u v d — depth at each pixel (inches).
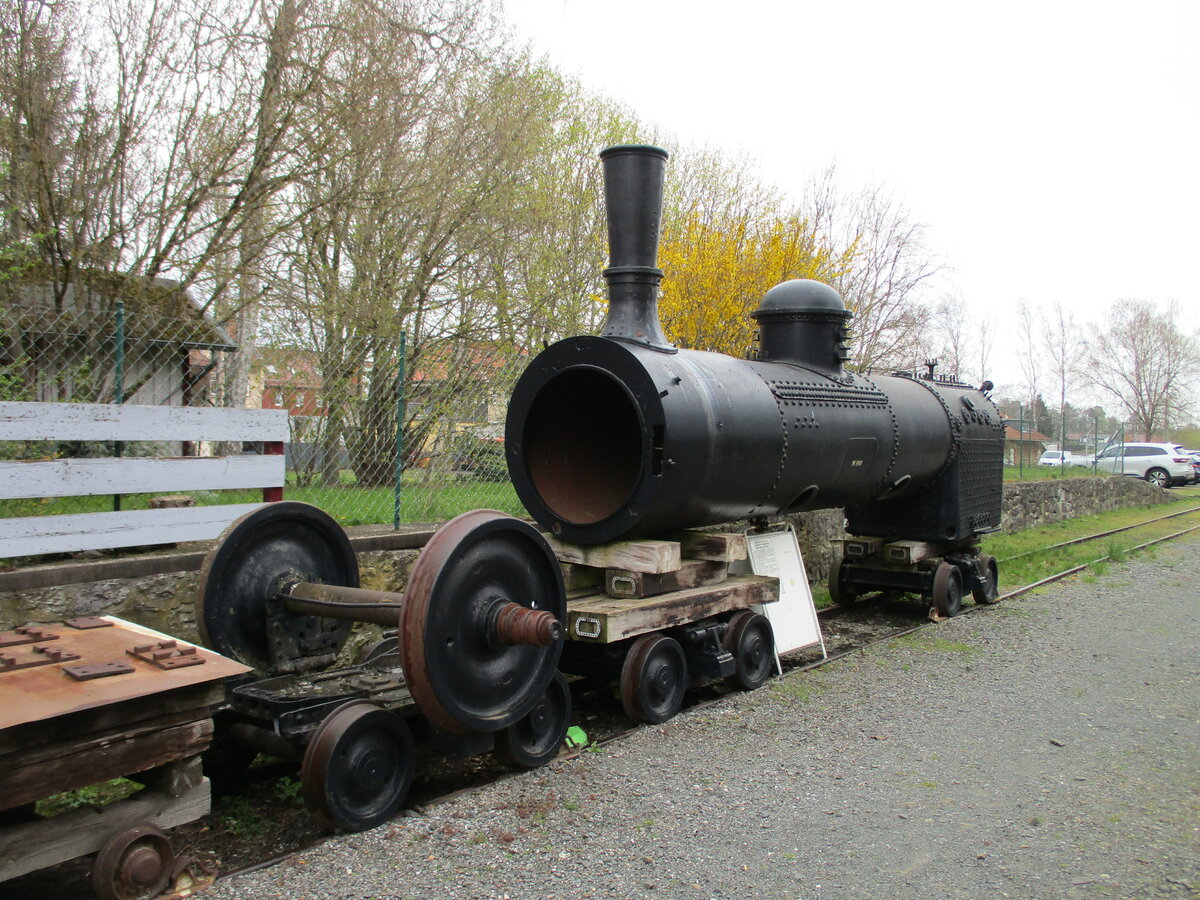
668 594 221.1
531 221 560.4
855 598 364.8
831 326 281.1
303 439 267.3
